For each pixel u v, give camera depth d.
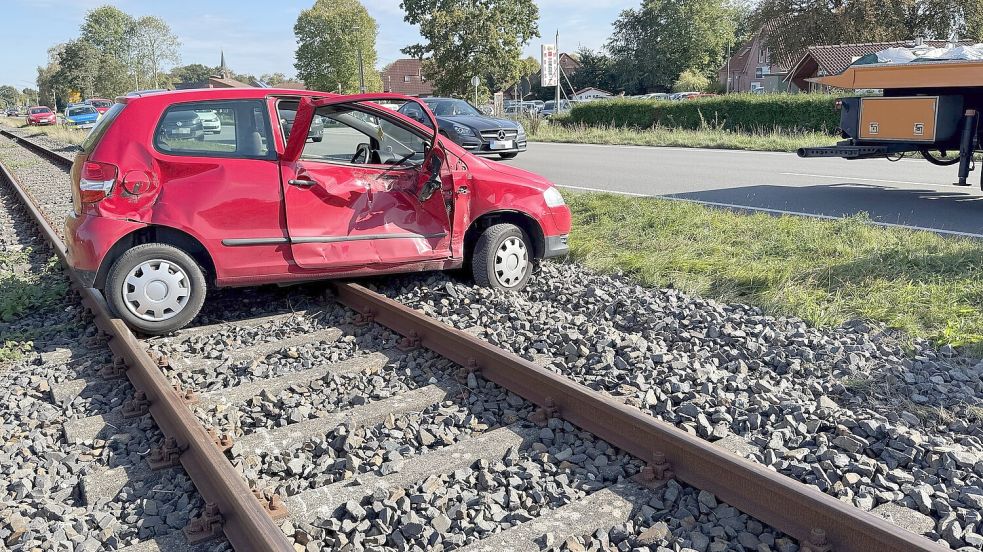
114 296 5.77
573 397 4.27
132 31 124.25
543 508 3.47
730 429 4.15
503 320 6.10
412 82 115.19
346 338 5.81
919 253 7.36
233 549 3.18
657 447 3.79
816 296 6.48
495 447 4.00
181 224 5.82
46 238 10.24
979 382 4.59
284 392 4.86
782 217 9.67
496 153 21.52
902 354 5.16
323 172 6.16
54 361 5.55
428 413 4.52
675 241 8.64
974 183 13.31
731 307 6.41
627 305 6.34
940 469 3.62
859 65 12.11
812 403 4.38
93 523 3.48
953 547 3.06
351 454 3.92
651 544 3.17
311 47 105.94
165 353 5.57
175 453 3.94
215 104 5.98
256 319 6.32
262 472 3.87
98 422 4.47
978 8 51.31
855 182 14.22
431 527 3.28
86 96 118.56
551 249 7.32
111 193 5.72
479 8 64.94
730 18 104.25
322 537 3.28
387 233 6.48
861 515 2.94
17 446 4.23
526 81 96.75
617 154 22.59
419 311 6.00
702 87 94.50
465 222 6.82
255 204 5.98
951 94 11.38
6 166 23.05
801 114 27.92
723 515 3.32
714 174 16.11
